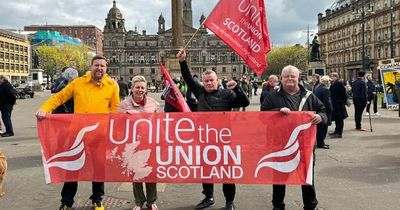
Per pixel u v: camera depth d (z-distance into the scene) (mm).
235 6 7035
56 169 6148
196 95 6844
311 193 5934
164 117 6090
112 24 151125
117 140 6125
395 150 11820
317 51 42062
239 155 5945
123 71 151125
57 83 9414
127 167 6121
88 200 7242
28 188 8117
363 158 10703
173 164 6066
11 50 114000
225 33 7066
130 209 6738
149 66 151000
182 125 6059
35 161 10734
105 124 6141
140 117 6117
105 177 6137
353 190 7680
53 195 7633
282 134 5844
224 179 5977
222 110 6547
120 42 150625
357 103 16344
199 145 6023
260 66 7055
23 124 20344
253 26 7016
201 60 148875
